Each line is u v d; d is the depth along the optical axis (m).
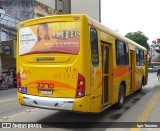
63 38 7.80
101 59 8.73
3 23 32.72
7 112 10.38
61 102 7.65
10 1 40.84
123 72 11.63
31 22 8.41
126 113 10.41
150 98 14.86
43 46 8.10
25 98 8.34
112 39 9.97
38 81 8.09
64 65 7.69
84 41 7.57
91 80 7.70
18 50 8.67
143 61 17.81
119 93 11.10
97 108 8.20
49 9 45.66
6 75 24.48
